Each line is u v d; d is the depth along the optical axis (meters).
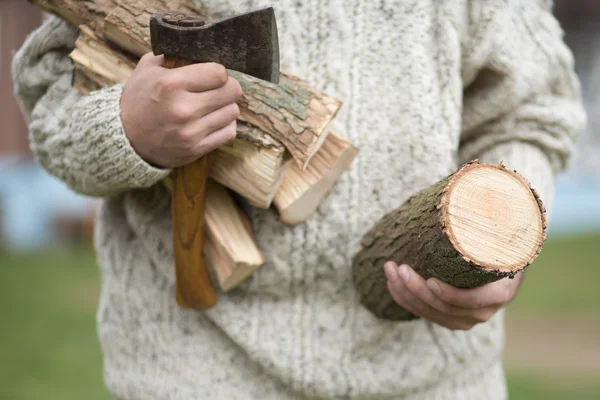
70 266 10.99
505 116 2.24
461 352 2.21
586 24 17.75
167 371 2.18
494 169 1.68
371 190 2.05
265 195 1.89
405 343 2.16
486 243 1.64
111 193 2.09
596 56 17.70
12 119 13.53
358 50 2.04
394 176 2.05
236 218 2.02
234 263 1.97
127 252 2.27
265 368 2.11
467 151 2.32
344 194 2.03
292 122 1.83
